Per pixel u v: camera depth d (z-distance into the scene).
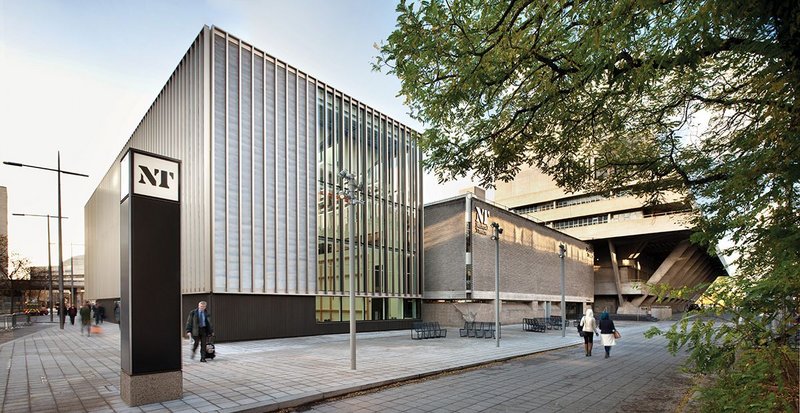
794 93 4.64
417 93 7.55
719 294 4.61
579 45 5.89
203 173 21.28
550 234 48.78
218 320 20.50
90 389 9.43
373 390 9.91
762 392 4.29
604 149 10.68
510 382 10.94
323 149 26.39
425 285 36.50
